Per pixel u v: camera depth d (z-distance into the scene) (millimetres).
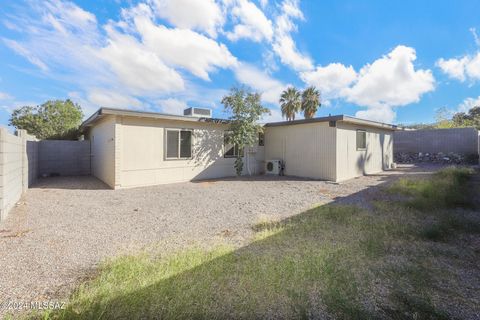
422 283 2271
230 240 3412
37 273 2486
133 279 2285
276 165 11086
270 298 2045
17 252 2975
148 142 8422
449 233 3520
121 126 7840
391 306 1950
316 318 1820
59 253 2959
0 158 4137
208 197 6430
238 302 1985
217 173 10375
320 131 9719
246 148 11375
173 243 3297
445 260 2730
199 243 3281
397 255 2850
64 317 1789
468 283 2279
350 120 9242
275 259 2742
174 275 2365
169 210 5094
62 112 15406
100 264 2668
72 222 4227
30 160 8281
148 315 1826
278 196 6535
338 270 2496
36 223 4148
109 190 7484
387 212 4660
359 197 6246
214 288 2170
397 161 18078
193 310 1882
